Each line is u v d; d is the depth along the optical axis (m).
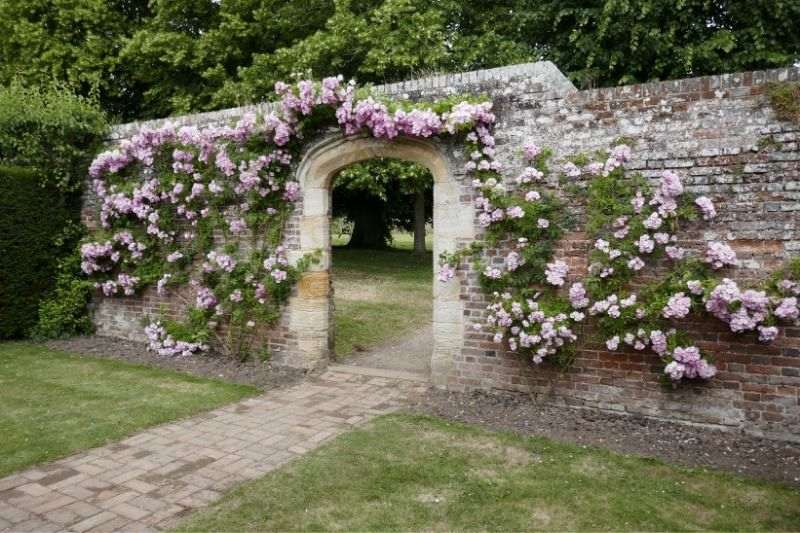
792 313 4.61
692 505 3.77
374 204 22.89
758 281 4.81
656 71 11.38
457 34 13.00
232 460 4.50
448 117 5.78
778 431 4.83
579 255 5.48
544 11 12.30
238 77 14.26
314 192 6.94
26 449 4.66
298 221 7.05
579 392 5.60
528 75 5.69
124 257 8.47
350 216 23.95
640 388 5.34
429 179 13.80
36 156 8.73
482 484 4.05
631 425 5.20
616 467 4.34
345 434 5.02
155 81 15.23
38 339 8.73
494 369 6.00
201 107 14.28
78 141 8.98
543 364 5.75
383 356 8.09
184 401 5.95
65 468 4.34
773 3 10.52
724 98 4.91
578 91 5.48
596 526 3.50
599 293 5.31
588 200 5.42
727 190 4.90
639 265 5.12
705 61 10.93
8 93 8.88
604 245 5.23
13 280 8.58
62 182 8.88
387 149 6.39
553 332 5.39
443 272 6.07
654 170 5.16
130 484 4.07
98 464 4.41
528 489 3.98
